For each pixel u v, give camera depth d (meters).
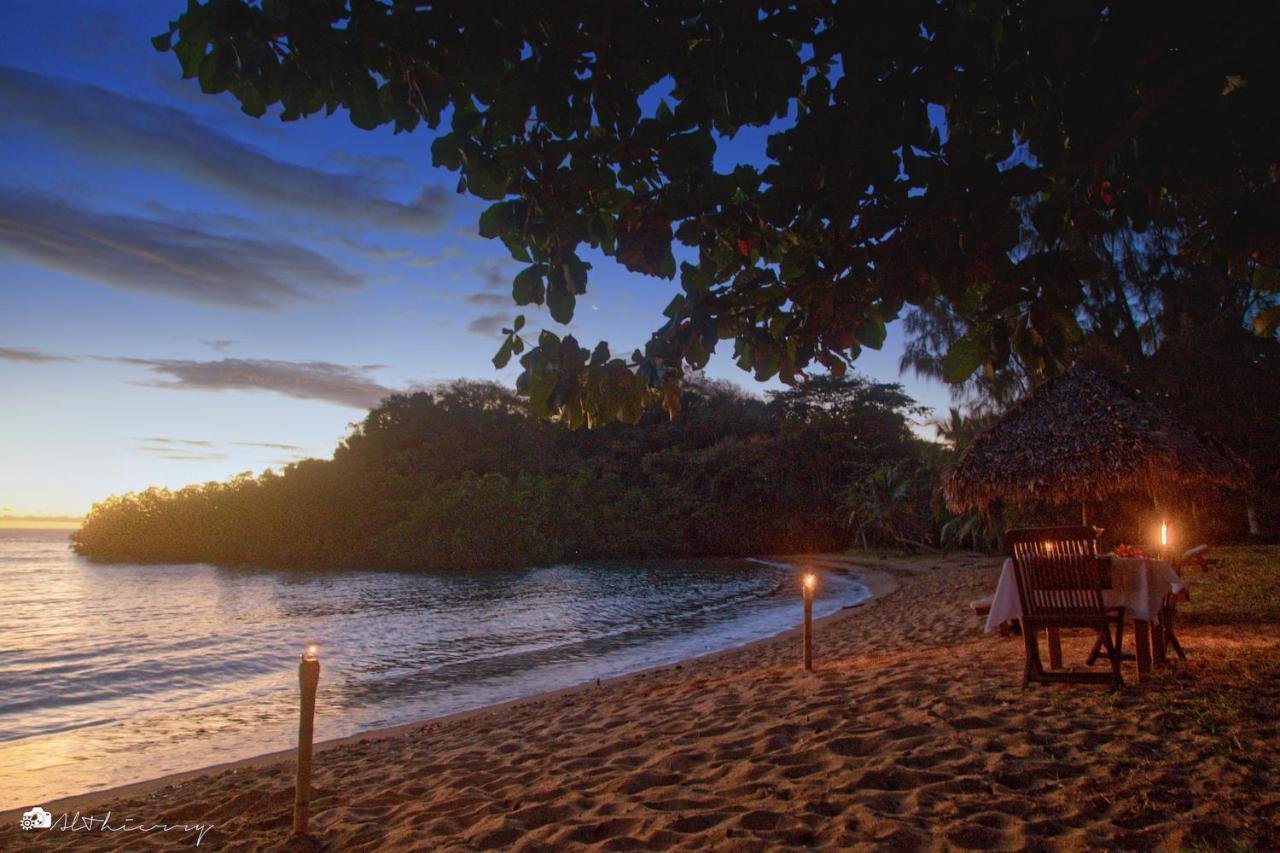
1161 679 5.20
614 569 48.62
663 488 67.94
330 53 2.46
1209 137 2.62
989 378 3.05
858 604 19.77
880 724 4.49
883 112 2.54
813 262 2.96
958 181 2.58
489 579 41.16
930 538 47.56
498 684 11.18
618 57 2.53
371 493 59.84
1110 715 4.37
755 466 64.88
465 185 2.70
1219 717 4.12
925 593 20.11
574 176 2.64
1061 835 2.80
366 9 2.44
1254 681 4.91
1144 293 23.55
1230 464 8.92
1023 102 2.80
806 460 63.16
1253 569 12.98
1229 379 22.11
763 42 2.46
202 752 7.72
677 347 2.97
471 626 19.67
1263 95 2.48
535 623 19.97
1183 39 2.42
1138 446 8.30
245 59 2.43
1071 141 2.62
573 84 2.61
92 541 59.53
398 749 6.31
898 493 48.41
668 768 4.16
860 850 2.78
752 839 2.96
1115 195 2.88
